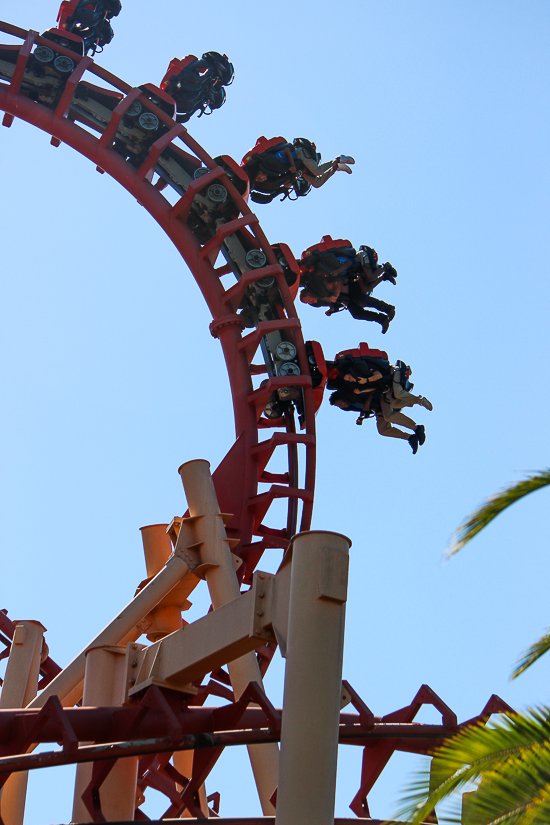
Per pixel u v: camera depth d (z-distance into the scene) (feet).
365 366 83.66
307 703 33.60
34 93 90.84
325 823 32.17
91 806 41.29
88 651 48.44
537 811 23.54
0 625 69.31
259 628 37.60
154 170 90.27
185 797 42.22
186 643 41.27
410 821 24.97
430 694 47.01
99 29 96.32
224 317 83.87
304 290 89.25
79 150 89.35
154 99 93.30
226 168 89.81
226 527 74.43
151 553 59.77
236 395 81.46
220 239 85.46
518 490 26.40
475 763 25.11
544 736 25.14
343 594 35.29
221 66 94.89
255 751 53.47
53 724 40.57
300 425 82.38
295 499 81.15
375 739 48.11
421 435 86.33
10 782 51.85
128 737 40.70
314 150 91.15
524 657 27.25
